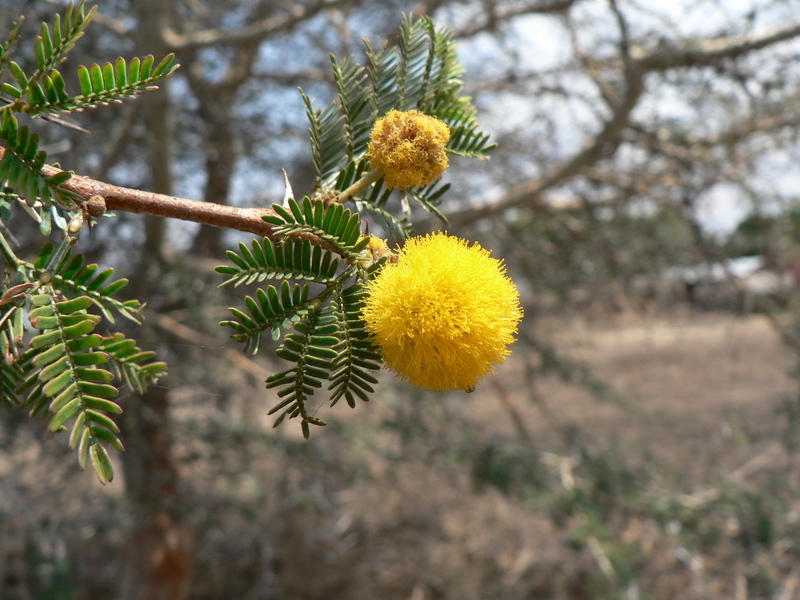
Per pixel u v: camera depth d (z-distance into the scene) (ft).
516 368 33.32
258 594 26.66
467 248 3.70
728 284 24.21
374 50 4.42
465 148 4.37
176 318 20.24
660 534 25.03
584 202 25.30
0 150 2.89
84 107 3.23
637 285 27.43
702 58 17.25
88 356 2.71
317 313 3.21
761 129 21.04
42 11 16.44
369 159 3.86
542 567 29.73
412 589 29.45
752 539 23.18
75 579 26.25
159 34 17.80
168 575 23.95
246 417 23.03
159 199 3.20
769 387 40.96
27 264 3.07
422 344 3.32
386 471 30.12
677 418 37.04
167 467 21.98
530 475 23.18
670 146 21.49
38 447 20.70
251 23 23.34
